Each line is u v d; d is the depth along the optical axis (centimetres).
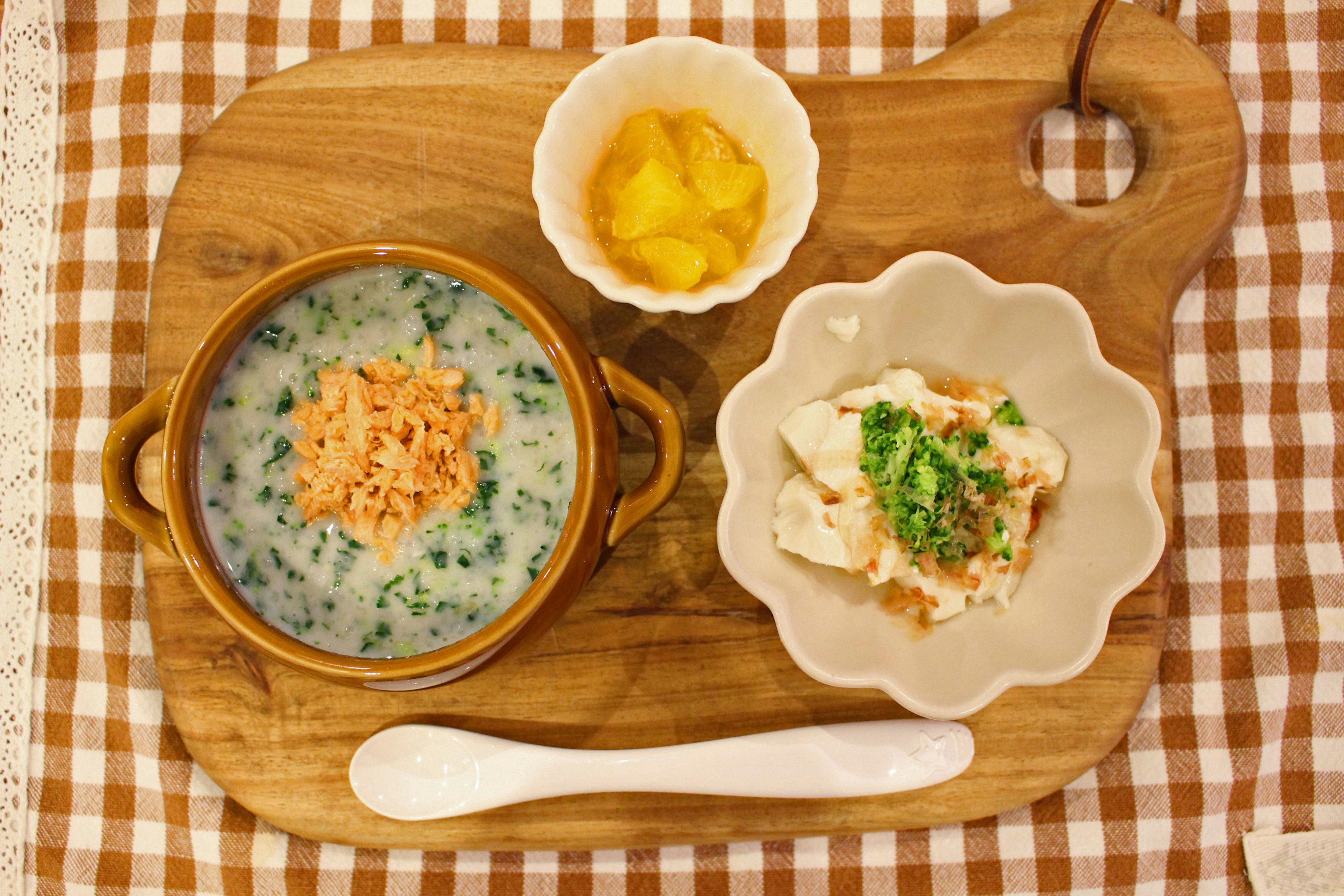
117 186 31
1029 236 28
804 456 27
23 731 30
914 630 27
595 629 28
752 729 28
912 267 26
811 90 28
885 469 25
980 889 30
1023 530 27
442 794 28
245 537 25
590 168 27
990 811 28
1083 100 28
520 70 28
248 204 28
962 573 26
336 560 25
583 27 30
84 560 31
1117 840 30
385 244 24
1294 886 30
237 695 28
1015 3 30
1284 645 31
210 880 30
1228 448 31
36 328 31
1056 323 26
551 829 28
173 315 28
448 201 28
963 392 28
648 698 28
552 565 24
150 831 30
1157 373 28
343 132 28
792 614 25
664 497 25
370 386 25
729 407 25
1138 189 28
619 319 28
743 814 28
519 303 24
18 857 30
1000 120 28
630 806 28
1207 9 31
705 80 26
